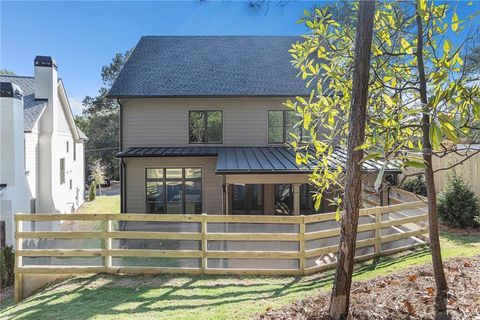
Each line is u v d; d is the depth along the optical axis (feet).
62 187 61.93
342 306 14.33
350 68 17.28
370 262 25.93
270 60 57.31
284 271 24.89
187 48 60.34
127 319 17.42
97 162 111.34
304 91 48.78
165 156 44.88
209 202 48.11
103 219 25.63
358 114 13.97
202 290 21.91
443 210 36.14
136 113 49.60
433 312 14.03
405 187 45.27
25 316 19.13
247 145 50.11
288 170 36.88
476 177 36.47
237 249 25.48
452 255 24.23
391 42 16.66
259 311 17.20
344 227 14.38
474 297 14.93
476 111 11.54
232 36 64.75
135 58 57.26
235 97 48.83
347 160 14.40
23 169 42.83
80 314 18.67
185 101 49.78
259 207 47.14
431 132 10.42
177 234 25.39
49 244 25.89
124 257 25.76
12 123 40.70
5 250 34.37
